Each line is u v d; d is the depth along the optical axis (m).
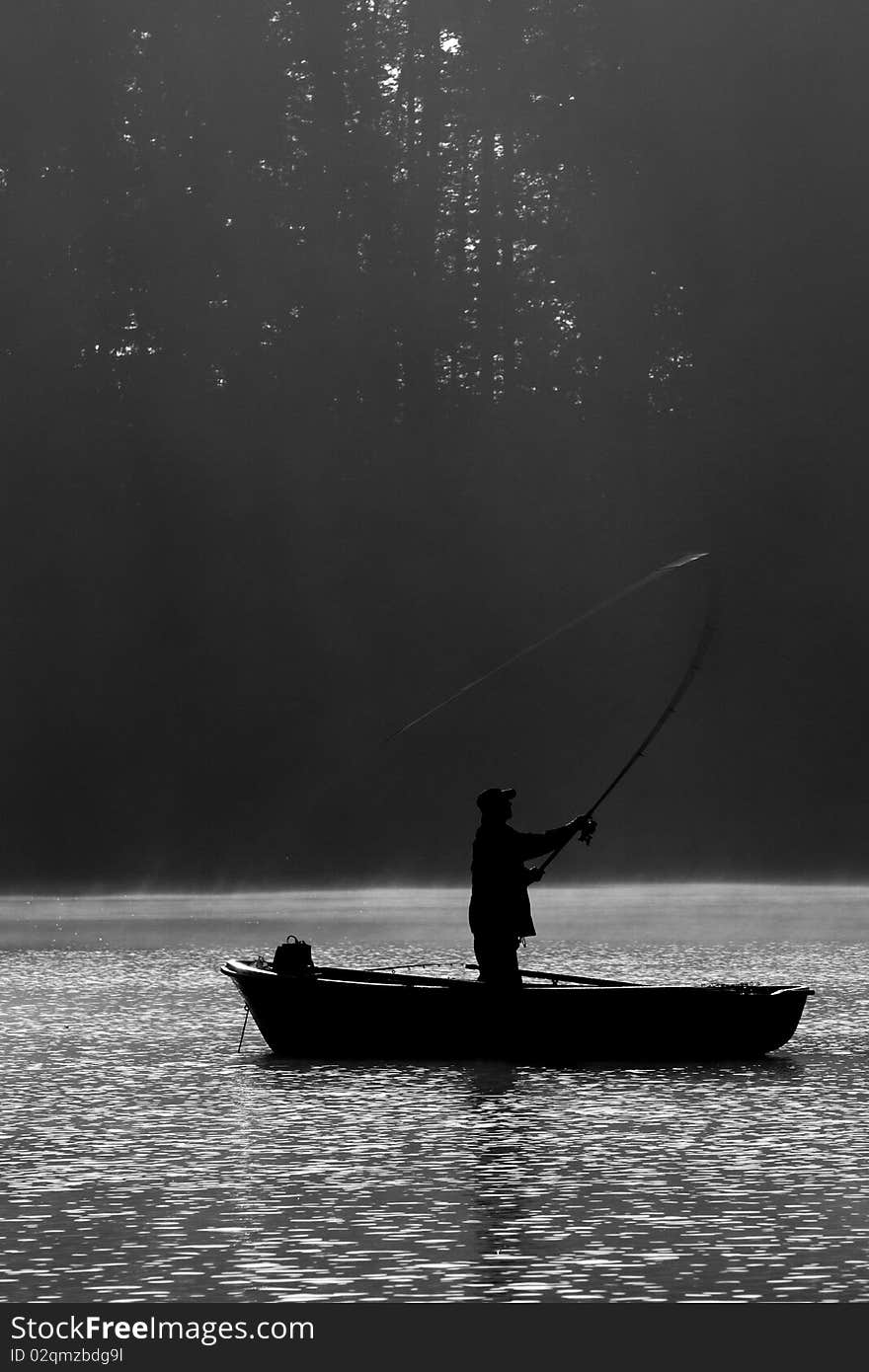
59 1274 39.03
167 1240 41.59
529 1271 39.00
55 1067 67.81
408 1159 50.50
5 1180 48.03
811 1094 61.22
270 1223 43.03
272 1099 60.72
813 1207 44.31
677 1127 55.09
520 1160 50.25
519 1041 68.19
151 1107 59.12
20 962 110.50
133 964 108.94
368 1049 69.25
